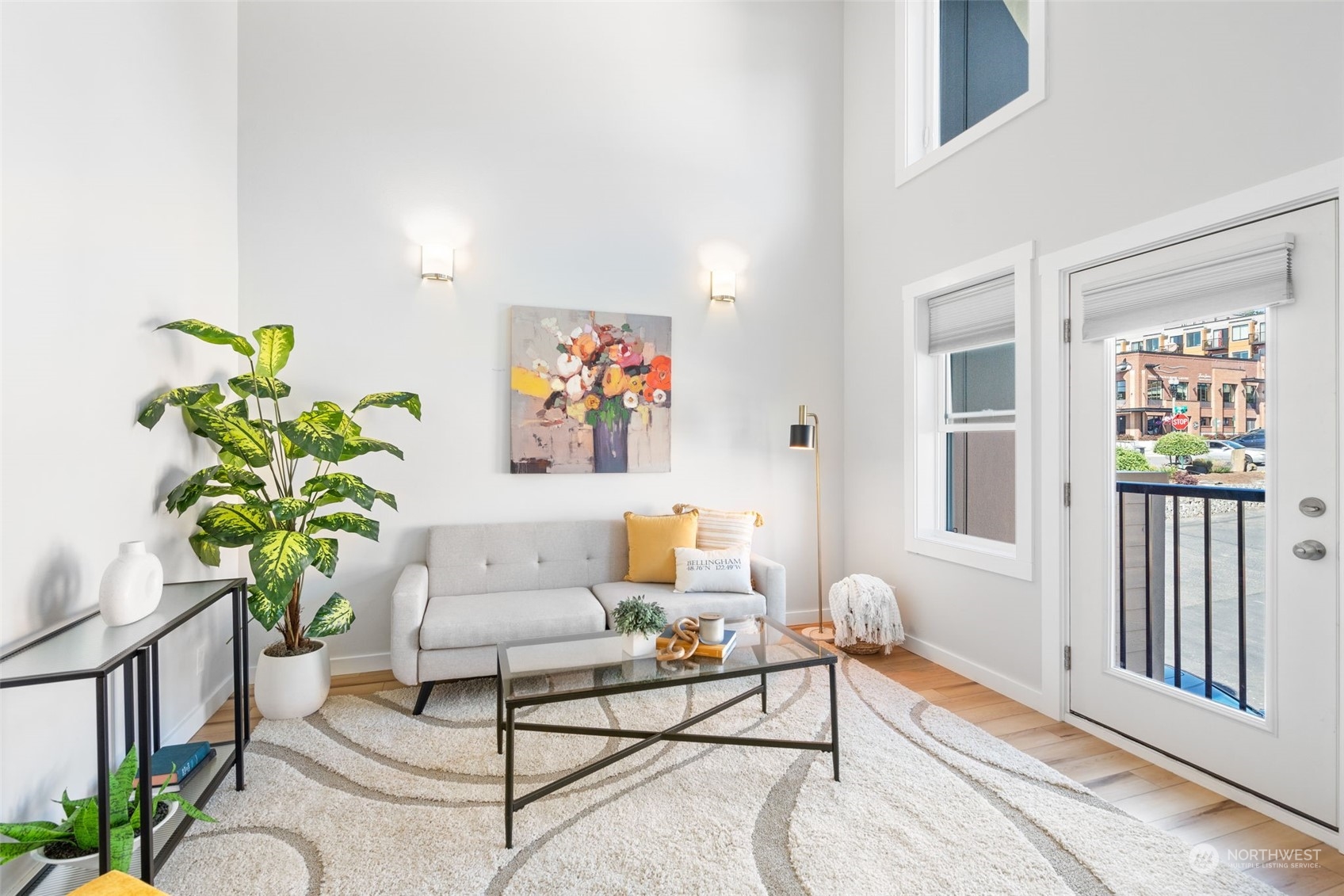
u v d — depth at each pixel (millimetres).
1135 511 2383
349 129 3215
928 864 1685
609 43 3668
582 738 2406
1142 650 2357
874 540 3838
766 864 1681
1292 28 1867
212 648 2705
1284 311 1922
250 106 3078
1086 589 2537
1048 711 2664
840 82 4137
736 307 3898
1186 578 2221
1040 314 2709
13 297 1493
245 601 2250
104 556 1877
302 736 2426
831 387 4105
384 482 3236
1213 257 2082
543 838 1789
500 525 3309
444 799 1988
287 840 1781
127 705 1869
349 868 1664
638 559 3330
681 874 1642
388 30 3291
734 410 3889
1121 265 2395
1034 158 2738
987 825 1855
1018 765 2215
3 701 1439
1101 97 2445
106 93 1912
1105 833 1828
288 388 2734
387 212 3260
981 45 3326
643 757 2262
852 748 2334
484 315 3404
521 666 2088
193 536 2416
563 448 3494
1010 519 3078
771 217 3977
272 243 3096
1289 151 1872
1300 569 1884
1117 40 2383
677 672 2043
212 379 2760
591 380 3549
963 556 3123
